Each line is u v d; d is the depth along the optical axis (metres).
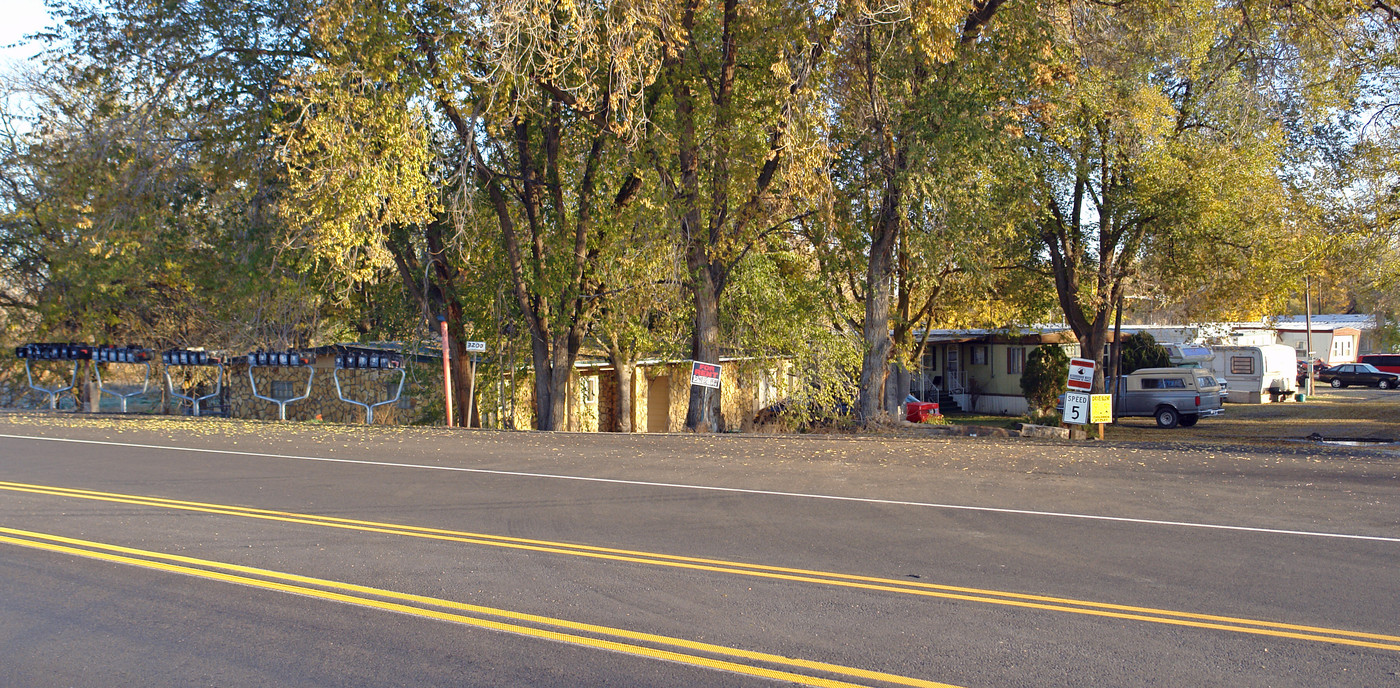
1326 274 21.69
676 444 15.20
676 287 19.39
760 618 5.68
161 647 5.13
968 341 40.00
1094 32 19.38
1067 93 20.25
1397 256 18.62
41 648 5.11
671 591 6.25
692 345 23.00
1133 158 21.36
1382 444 15.58
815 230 20.81
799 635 5.36
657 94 17.98
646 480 11.07
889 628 5.49
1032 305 27.98
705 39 17.47
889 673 4.76
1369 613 5.77
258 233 19.20
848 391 24.48
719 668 4.83
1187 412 26.44
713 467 12.25
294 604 5.93
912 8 15.03
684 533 8.08
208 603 5.95
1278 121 19.59
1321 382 49.84
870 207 18.81
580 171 21.31
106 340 26.72
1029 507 9.27
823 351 23.50
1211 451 13.93
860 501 9.62
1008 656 5.02
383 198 16.02
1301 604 5.95
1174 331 40.75
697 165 18.11
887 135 17.16
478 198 20.78
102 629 5.43
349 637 5.30
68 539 7.68
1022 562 7.04
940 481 10.99
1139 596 6.13
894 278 26.06
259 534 7.94
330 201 15.60
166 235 21.30
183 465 12.09
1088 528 8.26
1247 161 20.44
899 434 17.66
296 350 25.08
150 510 8.96
